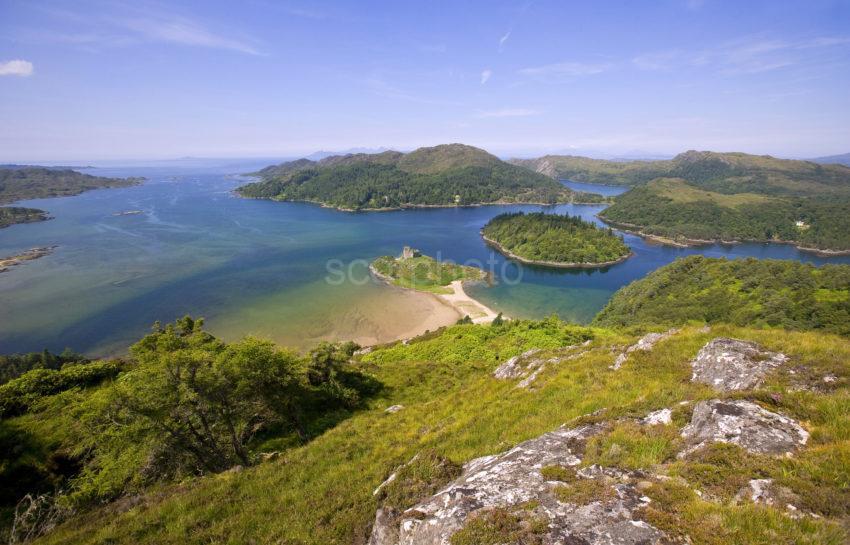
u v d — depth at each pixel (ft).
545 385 64.13
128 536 44.21
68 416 85.46
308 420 93.56
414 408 76.38
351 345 229.86
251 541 41.01
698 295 360.07
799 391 37.86
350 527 38.75
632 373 59.77
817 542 20.15
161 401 64.75
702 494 25.43
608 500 24.97
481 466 35.65
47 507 61.41
